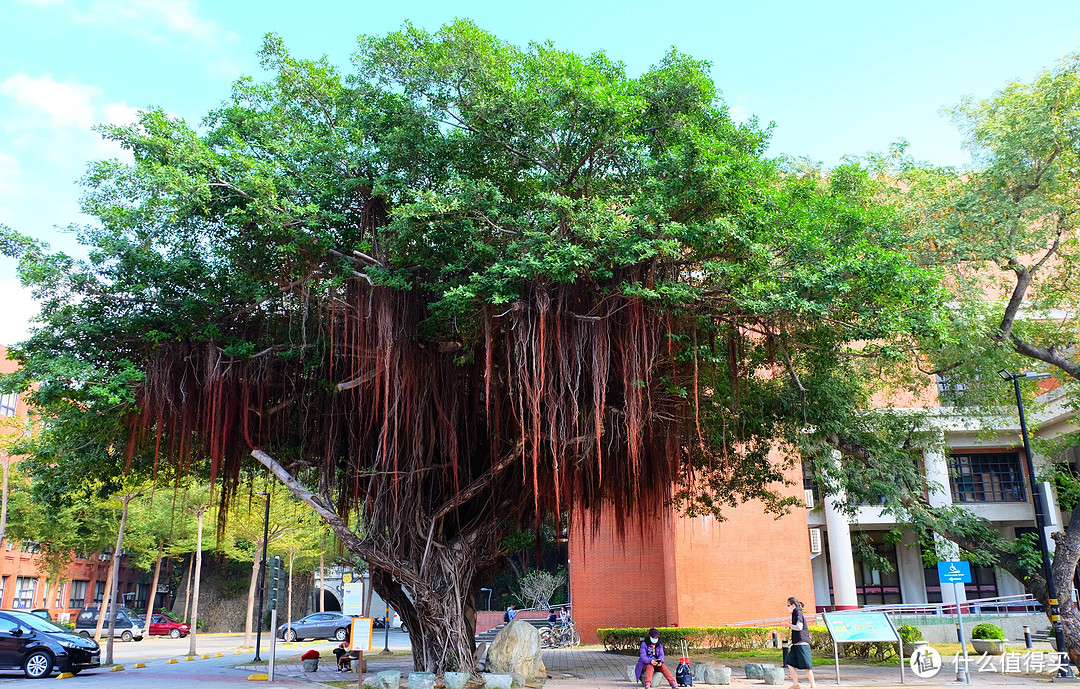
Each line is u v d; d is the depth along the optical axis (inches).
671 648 971.9
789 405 700.0
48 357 546.6
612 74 554.6
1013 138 671.8
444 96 546.3
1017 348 729.6
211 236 576.7
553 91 501.0
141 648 1344.7
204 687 593.3
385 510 631.8
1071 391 866.1
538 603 1721.2
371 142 573.6
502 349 564.1
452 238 538.0
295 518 1389.0
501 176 573.3
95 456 690.2
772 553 1070.4
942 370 763.4
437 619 625.9
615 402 578.9
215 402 565.6
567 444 551.5
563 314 521.0
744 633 976.3
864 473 729.6
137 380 551.5
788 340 599.2
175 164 524.7
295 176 561.6
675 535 1067.9
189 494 1352.1
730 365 574.2
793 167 751.7
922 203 692.1
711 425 682.2
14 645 695.7
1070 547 655.1
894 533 777.6
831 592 1425.9
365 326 560.4
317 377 634.8
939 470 1318.9
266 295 578.6
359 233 574.9
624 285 490.0
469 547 659.4
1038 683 588.4
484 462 673.6
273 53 589.0
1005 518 1359.5
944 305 602.9
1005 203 676.1
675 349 553.6
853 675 660.1
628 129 530.6
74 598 2127.2
